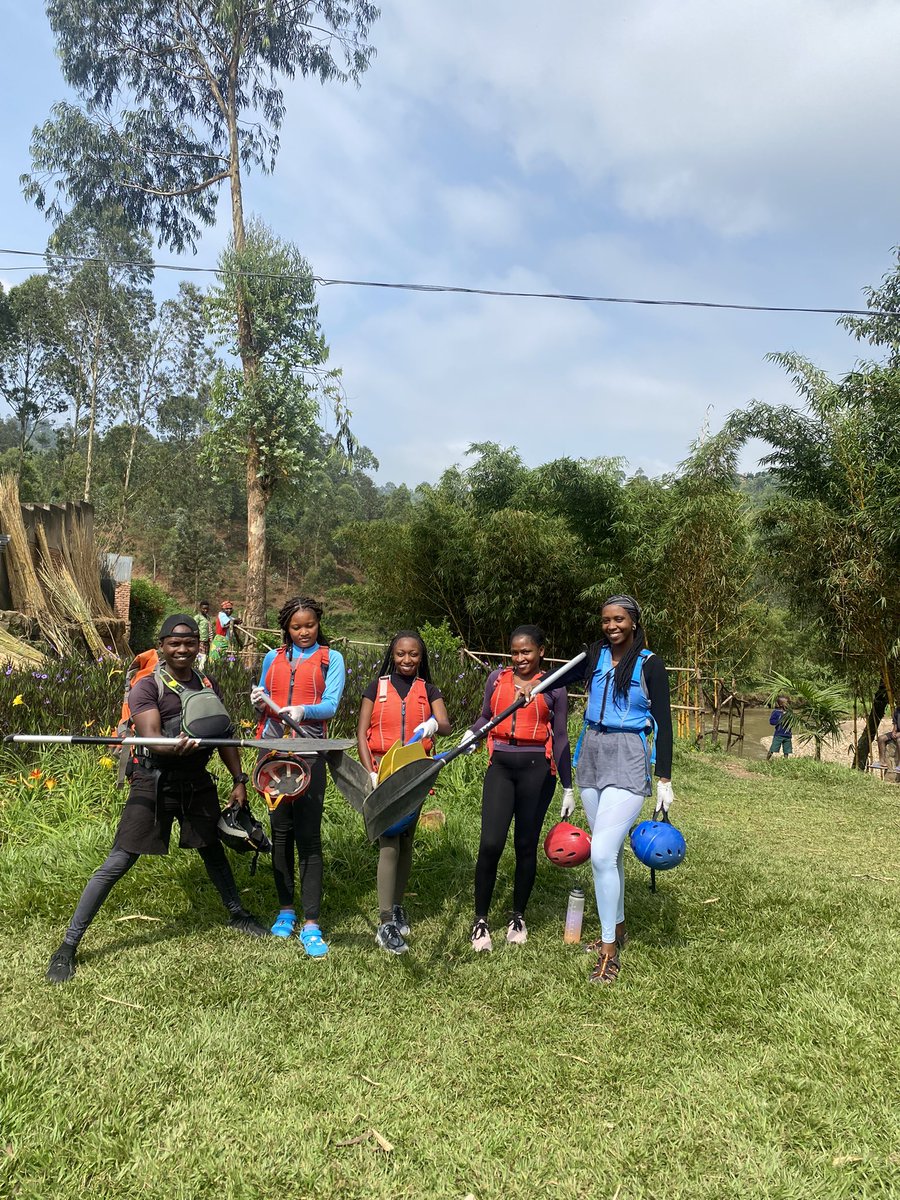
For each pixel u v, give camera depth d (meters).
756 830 6.77
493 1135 2.43
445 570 17.61
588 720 3.86
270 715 3.99
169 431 43.88
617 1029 3.10
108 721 6.72
